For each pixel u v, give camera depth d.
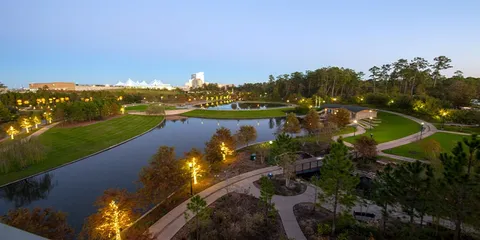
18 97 103.12
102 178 35.56
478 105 78.19
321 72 136.38
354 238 19.25
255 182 30.23
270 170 34.03
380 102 94.56
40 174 36.47
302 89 149.88
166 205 24.83
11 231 2.94
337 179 19.83
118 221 17.91
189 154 30.09
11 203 29.50
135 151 48.75
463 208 15.74
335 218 21.44
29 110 96.44
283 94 158.88
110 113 84.25
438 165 22.97
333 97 126.12
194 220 21.91
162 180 23.97
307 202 25.59
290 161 29.55
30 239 2.75
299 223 21.73
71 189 32.19
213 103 154.25
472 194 15.09
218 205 24.72
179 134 64.81
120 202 18.42
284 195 26.97
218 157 34.81
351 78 128.25
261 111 100.94
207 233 19.77
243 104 146.75
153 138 60.22
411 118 72.75
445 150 41.47
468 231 19.48
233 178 31.45
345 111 61.44
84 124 70.50
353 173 32.19
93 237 17.33
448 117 62.66
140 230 18.33
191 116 95.75
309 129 56.91
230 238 19.42
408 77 112.50
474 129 56.53
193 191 27.88
